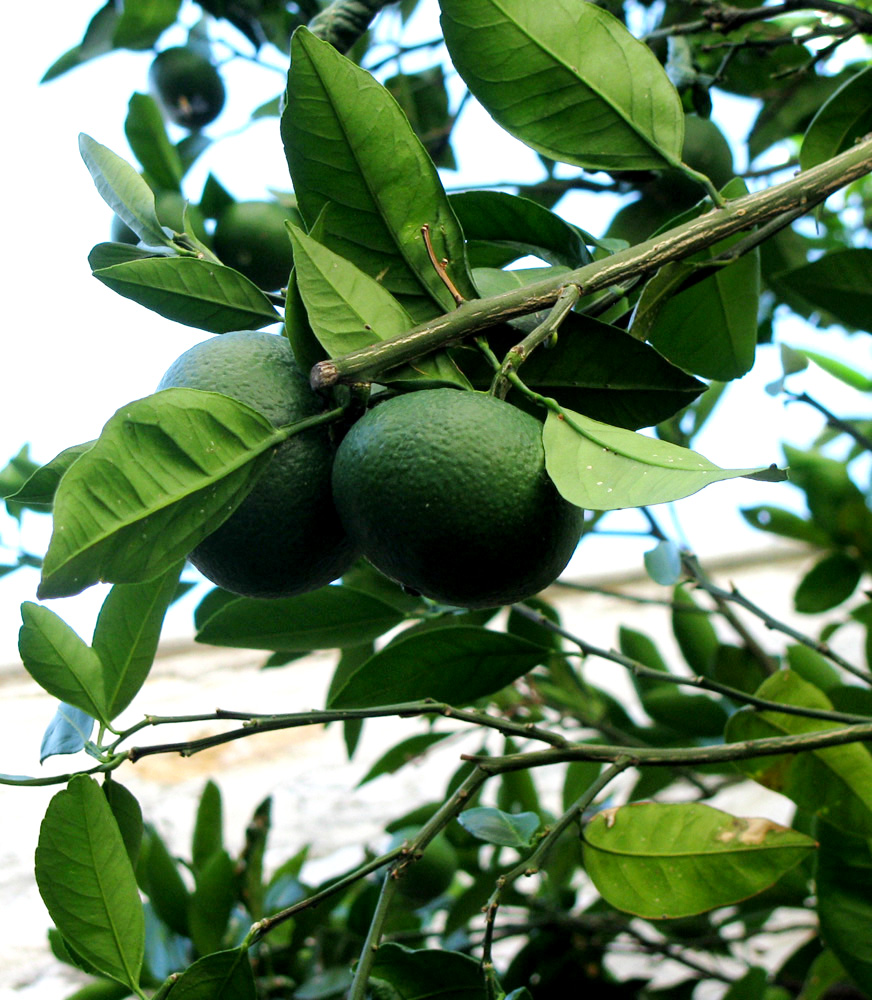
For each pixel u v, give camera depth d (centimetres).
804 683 54
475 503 38
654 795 77
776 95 76
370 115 41
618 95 44
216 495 38
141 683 45
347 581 65
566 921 76
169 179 62
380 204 42
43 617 44
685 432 76
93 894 41
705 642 75
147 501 37
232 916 77
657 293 46
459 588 40
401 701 54
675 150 44
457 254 42
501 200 47
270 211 61
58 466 42
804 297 57
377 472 39
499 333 43
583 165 44
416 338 40
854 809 53
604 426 39
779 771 53
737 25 59
